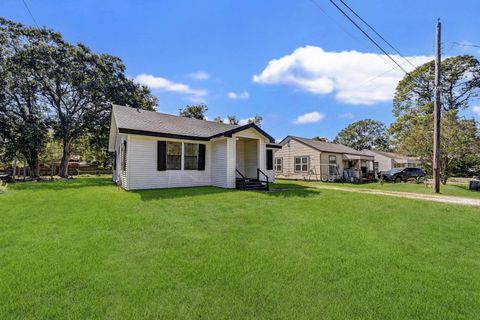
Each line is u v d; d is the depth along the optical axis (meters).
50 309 2.40
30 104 21.23
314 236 4.70
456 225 5.63
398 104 29.31
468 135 15.80
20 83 19.94
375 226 5.47
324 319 2.31
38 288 2.76
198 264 3.43
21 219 5.66
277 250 3.98
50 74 20.77
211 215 6.18
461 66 25.67
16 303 2.48
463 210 7.18
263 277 3.09
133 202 7.71
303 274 3.19
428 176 22.14
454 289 2.88
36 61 20.22
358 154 25.89
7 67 19.34
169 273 3.16
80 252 3.78
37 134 19.69
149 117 13.60
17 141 19.23
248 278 3.06
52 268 3.23
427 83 26.92
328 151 22.88
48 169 30.38
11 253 3.71
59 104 22.39
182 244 4.20
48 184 14.87
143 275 3.09
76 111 23.03
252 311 2.42
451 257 3.83
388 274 3.23
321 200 8.43
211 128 14.80
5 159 20.59
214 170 12.77
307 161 23.27
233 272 3.21
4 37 19.66
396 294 2.76
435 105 12.16
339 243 4.34
